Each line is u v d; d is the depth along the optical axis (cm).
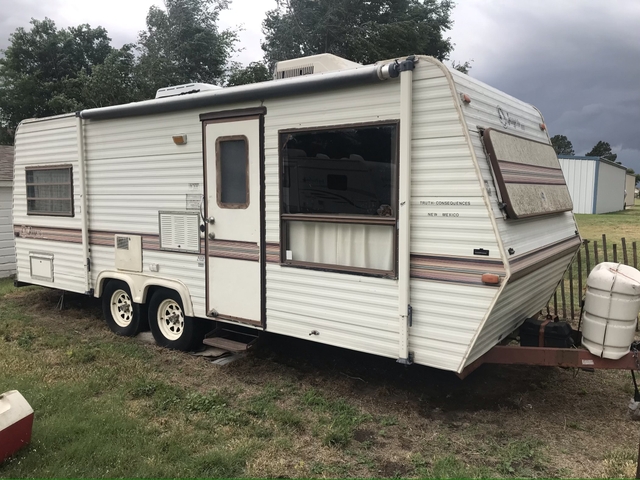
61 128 639
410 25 1947
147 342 590
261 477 315
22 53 2592
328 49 1970
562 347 404
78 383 455
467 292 342
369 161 383
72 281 654
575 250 524
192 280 520
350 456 343
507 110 431
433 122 348
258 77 1975
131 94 2011
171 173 525
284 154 432
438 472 319
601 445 357
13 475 311
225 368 503
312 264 424
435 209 352
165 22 2145
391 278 374
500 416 401
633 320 367
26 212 713
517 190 376
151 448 344
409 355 372
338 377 477
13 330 635
